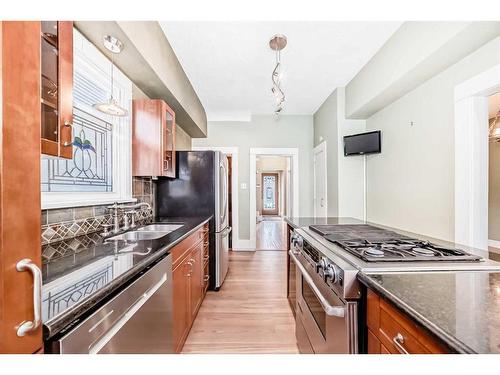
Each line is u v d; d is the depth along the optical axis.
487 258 1.09
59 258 1.11
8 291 0.52
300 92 3.43
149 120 2.09
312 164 4.55
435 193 1.96
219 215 2.86
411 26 1.82
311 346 1.40
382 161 2.79
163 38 2.06
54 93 1.02
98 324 0.75
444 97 1.85
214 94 3.51
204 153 2.87
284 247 4.95
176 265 1.58
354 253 1.08
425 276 0.85
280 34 2.06
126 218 1.91
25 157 0.56
